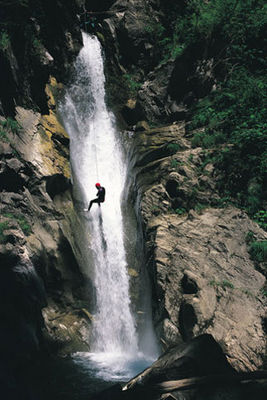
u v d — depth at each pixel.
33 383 9.98
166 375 9.09
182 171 16.41
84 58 20.28
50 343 12.83
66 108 18.75
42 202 14.96
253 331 11.84
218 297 12.59
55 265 14.23
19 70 15.81
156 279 13.52
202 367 9.20
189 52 19.86
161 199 16.02
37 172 15.09
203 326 11.83
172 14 22.47
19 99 16.19
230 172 16.27
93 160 18.56
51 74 18.88
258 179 15.84
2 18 15.87
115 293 15.28
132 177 17.73
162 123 19.84
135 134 19.22
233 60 20.56
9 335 10.84
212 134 17.86
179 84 20.00
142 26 21.80
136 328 14.38
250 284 13.11
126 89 21.00
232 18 20.28
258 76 20.11
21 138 15.37
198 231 14.64
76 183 17.03
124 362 12.66
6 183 14.33
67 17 19.45
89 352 13.42
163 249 14.13
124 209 17.53
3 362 9.85
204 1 22.19
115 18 21.97
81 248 15.11
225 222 14.84
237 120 17.81
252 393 7.81
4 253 12.47
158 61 21.84
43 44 18.34
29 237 13.76
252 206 15.36
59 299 14.19
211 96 19.41
